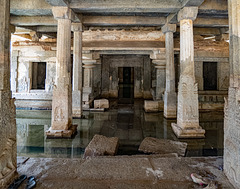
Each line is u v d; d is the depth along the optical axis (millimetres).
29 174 2408
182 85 5418
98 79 15617
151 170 2539
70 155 4055
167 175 2418
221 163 2779
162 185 2209
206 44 10594
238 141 2094
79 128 6383
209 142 4910
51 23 7180
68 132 5266
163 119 7883
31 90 11195
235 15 2268
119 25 8438
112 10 5953
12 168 2215
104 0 5648
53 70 11109
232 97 2277
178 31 8859
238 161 2080
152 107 9672
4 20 2139
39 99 11039
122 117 8273
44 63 13211
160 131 6035
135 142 4965
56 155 4055
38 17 7191
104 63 15789
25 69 11188
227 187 2160
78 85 7965
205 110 9797
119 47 9703
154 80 15219
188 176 2402
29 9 5840
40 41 11125
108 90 15883
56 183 2230
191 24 5516
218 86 11102
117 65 15734
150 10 5898
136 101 13945
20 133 5758
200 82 10953
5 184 2049
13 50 11023
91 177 2354
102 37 9781
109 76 15891
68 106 5543
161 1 5609
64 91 5473
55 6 5484
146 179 2322
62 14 5504
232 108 2266
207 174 2439
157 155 3385
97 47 9781
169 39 7676
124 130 6156
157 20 7430
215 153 4180
